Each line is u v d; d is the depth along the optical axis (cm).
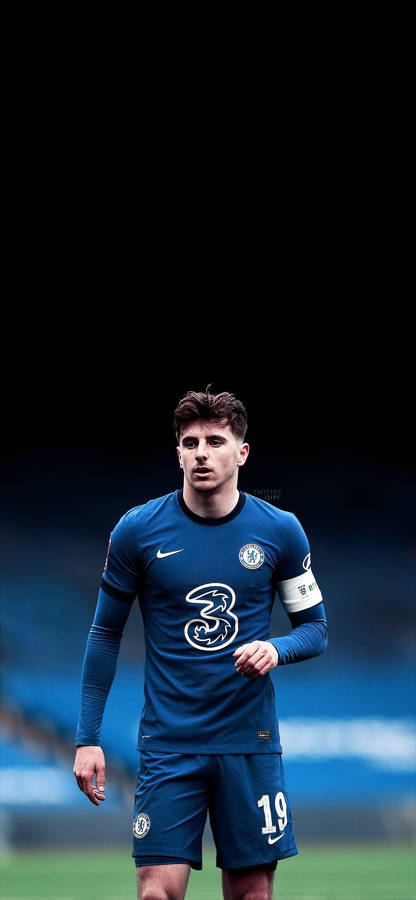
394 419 8306
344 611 7119
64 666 6456
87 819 5381
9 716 6094
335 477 7994
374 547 7544
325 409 8362
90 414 8138
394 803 5659
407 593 7275
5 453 7825
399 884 3002
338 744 6366
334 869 3553
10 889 2911
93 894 2744
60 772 5819
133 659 6500
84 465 7838
